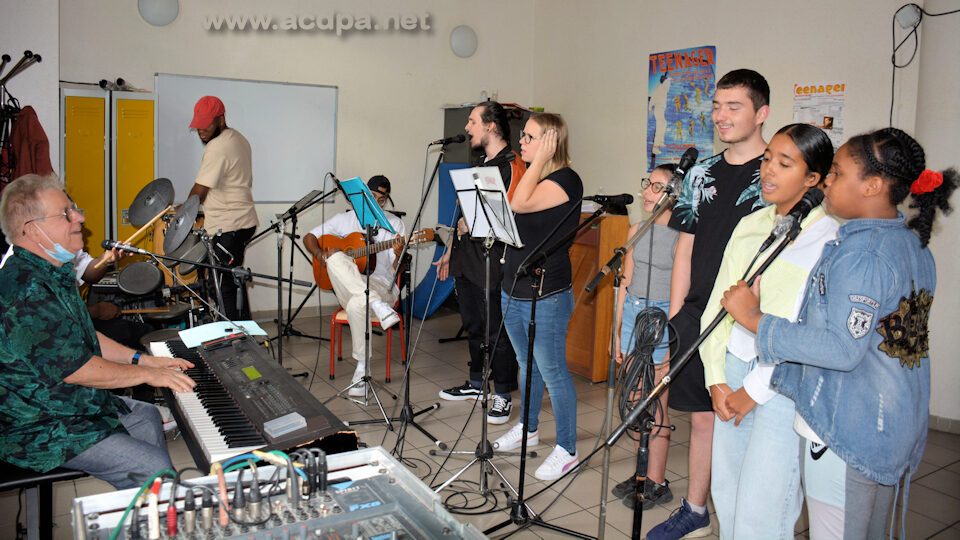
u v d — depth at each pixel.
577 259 4.48
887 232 1.51
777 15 4.52
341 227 4.86
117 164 5.22
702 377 2.36
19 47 4.46
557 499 2.82
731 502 2.00
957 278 3.69
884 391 1.51
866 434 1.53
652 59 5.48
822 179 1.74
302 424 1.79
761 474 1.76
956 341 3.73
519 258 2.85
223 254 4.32
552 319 2.83
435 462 3.14
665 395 2.77
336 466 1.49
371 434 3.46
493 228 2.61
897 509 2.83
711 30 4.98
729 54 4.86
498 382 3.70
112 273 4.06
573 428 2.99
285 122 5.95
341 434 1.78
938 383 3.81
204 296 4.14
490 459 3.15
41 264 1.99
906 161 1.46
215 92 5.66
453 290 5.93
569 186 2.77
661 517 2.70
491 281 3.57
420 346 5.30
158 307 3.82
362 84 6.21
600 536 1.87
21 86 4.48
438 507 1.32
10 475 1.93
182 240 3.65
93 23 5.22
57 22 4.54
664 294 2.97
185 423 2.00
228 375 2.23
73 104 5.02
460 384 4.34
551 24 6.59
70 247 2.03
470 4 6.57
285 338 5.38
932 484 3.09
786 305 1.72
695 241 2.34
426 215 6.62
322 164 6.14
